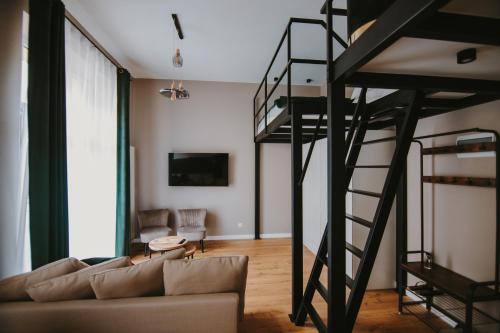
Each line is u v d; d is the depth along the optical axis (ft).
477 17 2.54
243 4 7.92
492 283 5.32
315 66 12.72
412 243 8.22
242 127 15.20
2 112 5.69
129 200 12.28
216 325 4.43
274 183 15.51
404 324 6.86
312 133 10.27
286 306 7.73
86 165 8.95
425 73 4.33
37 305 4.24
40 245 5.97
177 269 4.72
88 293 4.58
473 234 6.25
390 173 4.66
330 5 4.34
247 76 14.29
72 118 8.11
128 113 12.30
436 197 7.34
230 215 15.15
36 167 5.94
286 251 13.02
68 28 7.97
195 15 8.48
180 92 9.19
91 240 9.29
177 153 14.40
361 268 4.63
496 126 5.70
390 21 2.58
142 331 4.32
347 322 4.67
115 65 11.57
